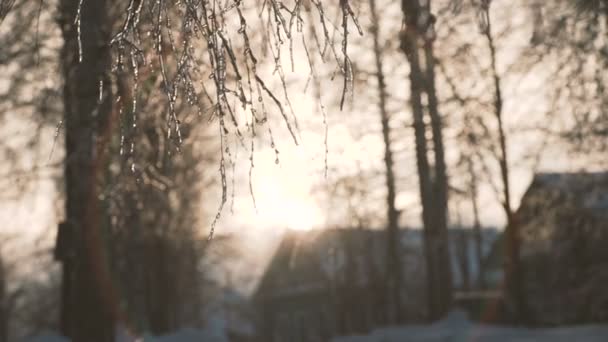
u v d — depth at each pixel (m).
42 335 15.73
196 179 19.33
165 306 32.75
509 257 24.00
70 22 8.90
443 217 24.50
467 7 8.86
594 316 24.03
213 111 4.82
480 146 21.08
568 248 24.33
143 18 5.04
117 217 12.84
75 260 12.73
